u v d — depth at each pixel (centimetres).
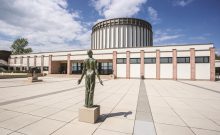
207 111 666
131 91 1300
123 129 453
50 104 764
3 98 917
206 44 2809
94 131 434
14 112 616
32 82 2142
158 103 826
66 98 934
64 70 4547
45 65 4306
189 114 619
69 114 595
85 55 3803
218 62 4622
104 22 5209
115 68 3378
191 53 2883
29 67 4609
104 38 5191
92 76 524
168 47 3041
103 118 555
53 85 1758
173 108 716
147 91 1307
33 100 862
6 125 473
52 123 495
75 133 419
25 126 467
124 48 3356
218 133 433
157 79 3059
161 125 491
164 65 3048
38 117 554
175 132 437
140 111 658
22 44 7362
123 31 4966
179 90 1387
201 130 454
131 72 3262
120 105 769
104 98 964
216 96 1066
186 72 2906
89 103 520
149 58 3156
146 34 5316
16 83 1955
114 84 1972
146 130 448
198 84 2050
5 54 5216
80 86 1652
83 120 510
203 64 2816
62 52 4075
